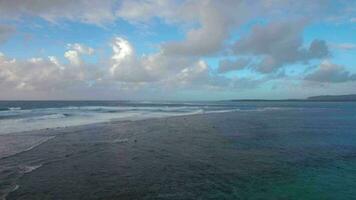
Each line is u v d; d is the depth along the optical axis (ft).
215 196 33.47
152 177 40.63
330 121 127.85
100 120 127.34
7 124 101.45
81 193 34.06
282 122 123.54
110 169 44.62
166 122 122.83
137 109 255.09
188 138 77.10
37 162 47.96
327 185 37.27
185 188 36.09
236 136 80.84
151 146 64.59
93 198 32.60
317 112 204.54
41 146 61.87
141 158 52.37
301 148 62.23
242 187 36.55
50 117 135.23
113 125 106.73
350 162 49.29
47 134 79.10
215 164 48.21
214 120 134.51
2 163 46.96
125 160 50.70
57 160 49.65
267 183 38.11
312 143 68.59
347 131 91.25
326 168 45.50
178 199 32.50
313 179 39.81
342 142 69.87
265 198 32.99
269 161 50.24
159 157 53.21
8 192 33.96
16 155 52.80
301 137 78.48
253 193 34.50
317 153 56.80
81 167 45.52
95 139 72.79
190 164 48.14
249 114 182.29
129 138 75.97
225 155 55.21
